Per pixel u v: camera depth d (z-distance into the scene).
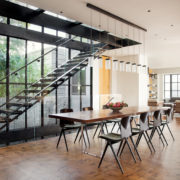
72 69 6.88
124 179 3.16
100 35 7.28
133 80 10.78
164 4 4.75
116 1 4.61
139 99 10.60
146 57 11.36
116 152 4.59
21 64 6.26
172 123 8.67
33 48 6.60
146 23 6.07
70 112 5.12
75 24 6.45
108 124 8.35
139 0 4.56
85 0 4.57
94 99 9.23
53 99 7.28
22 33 6.02
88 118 3.99
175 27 6.43
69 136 6.23
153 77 16.97
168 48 9.51
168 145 5.16
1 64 5.85
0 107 5.62
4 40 5.88
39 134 6.53
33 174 3.35
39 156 4.29
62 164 3.82
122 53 10.59
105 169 3.58
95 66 9.28
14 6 5.06
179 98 16.33
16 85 6.06
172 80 18.06
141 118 4.31
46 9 5.07
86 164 3.82
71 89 8.01
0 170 3.52
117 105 5.18
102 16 5.48
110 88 10.62
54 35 7.16
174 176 3.28
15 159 4.09
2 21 5.84
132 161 3.99
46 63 6.96
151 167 3.67
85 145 5.06
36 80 6.59
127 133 3.80
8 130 5.77
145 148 4.91
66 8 5.00
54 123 7.09
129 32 6.95
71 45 7.70
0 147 5.01
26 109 6.16
